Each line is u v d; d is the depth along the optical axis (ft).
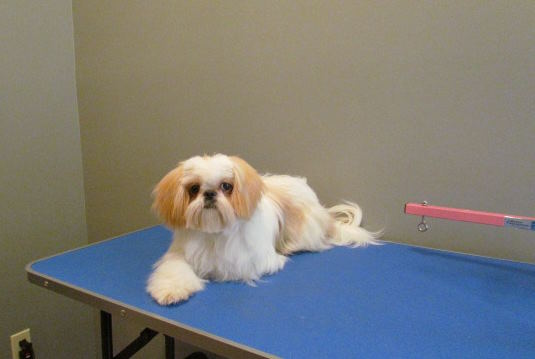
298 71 3.88
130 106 5.19
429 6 3.17
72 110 5.65
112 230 5.72
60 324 5.62
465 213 2.88
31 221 5.25
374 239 3.68
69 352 5.78
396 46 3.35
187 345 4.95
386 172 3.57
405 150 3.45
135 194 5.38
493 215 2.78
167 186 2.62
